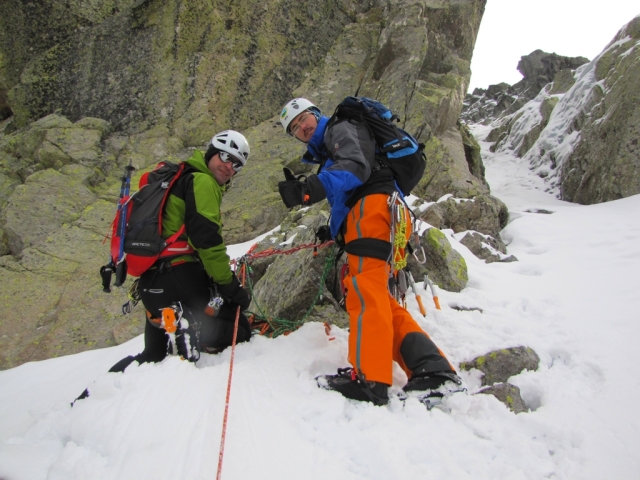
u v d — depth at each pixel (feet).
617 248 16.19
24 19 29.94
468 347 9.54
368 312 7.95
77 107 28.76
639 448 6.97
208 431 6.59
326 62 29.94
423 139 23.13
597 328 10.37
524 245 19.51
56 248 20.49
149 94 28.22
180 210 8.68
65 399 12.06
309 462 6.11
